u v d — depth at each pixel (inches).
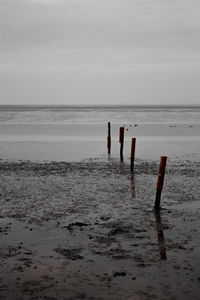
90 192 504.1
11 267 259.0
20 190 512.1
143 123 2060.8
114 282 237.5
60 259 274.7
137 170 679.1
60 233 335.6
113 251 291.6
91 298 217.0
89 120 2340.1
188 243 310.2
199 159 819.4
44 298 216.2
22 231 340.5
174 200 462.6
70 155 874.8
